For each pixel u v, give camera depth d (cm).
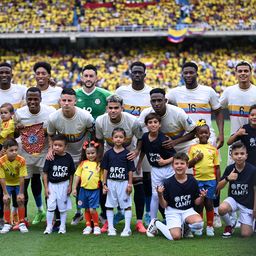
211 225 734
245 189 719
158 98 749
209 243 678
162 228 713
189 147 805
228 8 3703
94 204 752
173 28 3522
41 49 3650
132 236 725
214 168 774
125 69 3481
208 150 775
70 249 650
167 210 727
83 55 3619
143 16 3631
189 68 822
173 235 697
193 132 778
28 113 795
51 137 789
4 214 763
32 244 677
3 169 764
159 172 765
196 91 836
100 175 762
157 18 3612
